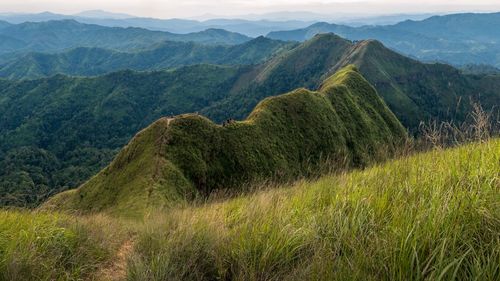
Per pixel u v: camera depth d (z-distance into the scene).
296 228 4.81
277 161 65.19
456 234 3.54
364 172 7.41
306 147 71.88
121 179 50.94
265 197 6.70
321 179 7.58
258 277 4.25
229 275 4.64
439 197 4.38
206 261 4.85
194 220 6.38
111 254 6.26
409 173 5.98
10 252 4.91
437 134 6.88
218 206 8.80
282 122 72.44
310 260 4.14
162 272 4.54
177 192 46.44
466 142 6.66
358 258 3.68
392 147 7.88
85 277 5.34
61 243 5.76
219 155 59.56
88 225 7.70
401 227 3.87
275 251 4.39
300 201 6.22
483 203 3.96
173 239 5.40
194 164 54.38
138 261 4.81
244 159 61.16
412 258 3.35
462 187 4.59
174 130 56.44
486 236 3.60
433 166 6.04
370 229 4.16
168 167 49.25
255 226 4.98
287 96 76.81
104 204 48.00
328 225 4.60
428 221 3.72
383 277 3.46
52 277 4.95
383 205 4.74
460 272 3.32
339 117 82.88
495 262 3.20
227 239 5.09
